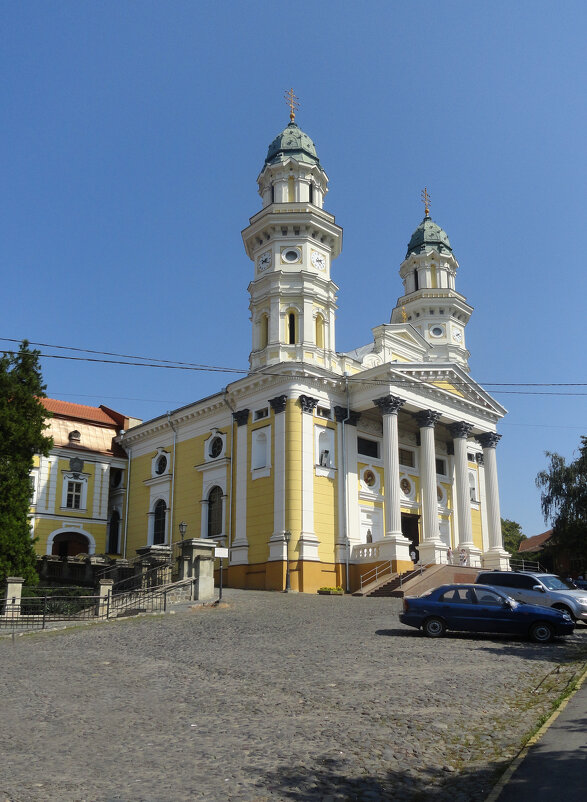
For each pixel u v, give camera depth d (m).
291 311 40.19
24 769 7.67
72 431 47.78
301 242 41.25
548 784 6.92
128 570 31.05
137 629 19.84
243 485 37.47
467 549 38.59
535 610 17.52
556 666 13.73
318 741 8.68
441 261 53.31
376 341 43.09
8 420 29.92
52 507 45.06
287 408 36.00
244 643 16.62
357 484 37.84
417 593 30.62
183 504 42.53
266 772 7.55
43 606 24.78
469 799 6.76
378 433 40.28
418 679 12.27
